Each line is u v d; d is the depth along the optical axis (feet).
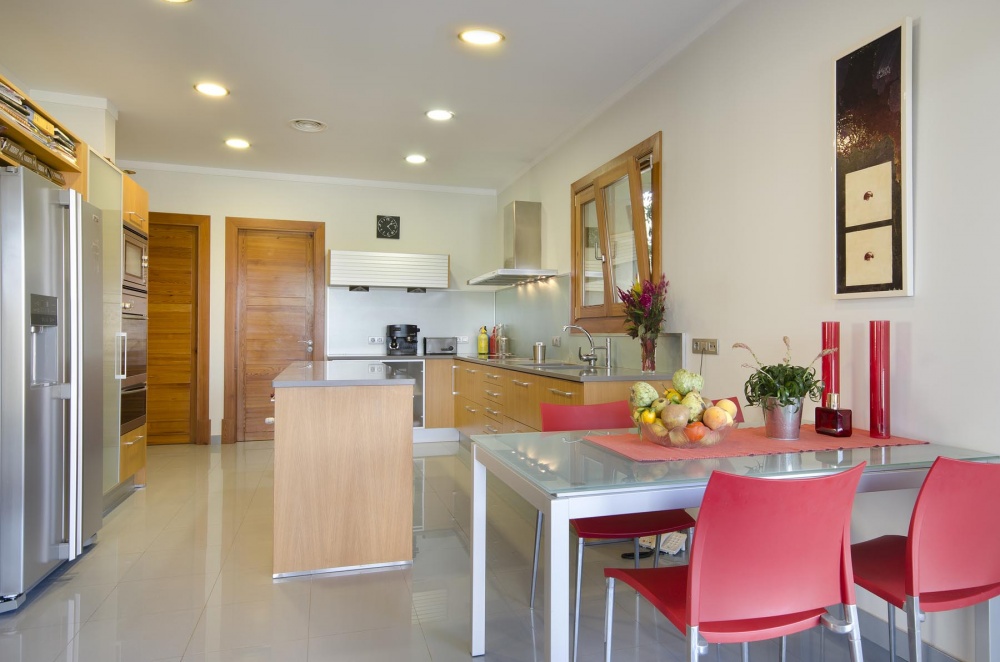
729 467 5.24
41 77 11.93
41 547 8.15
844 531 4.48
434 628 7.34
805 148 8.07
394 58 11.16
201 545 10.10
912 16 6.60
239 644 6.93
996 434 5.80
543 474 5.06
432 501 12.81
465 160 17.79
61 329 8.48
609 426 8.34
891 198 6.75
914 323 6.60
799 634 7.43
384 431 9.23
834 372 6.83
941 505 4.71
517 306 19.33
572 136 15.12
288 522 8.86
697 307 10.35
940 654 6.43
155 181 18.38
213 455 17.17
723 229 9.68
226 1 9.21
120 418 12.07
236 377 19.25
